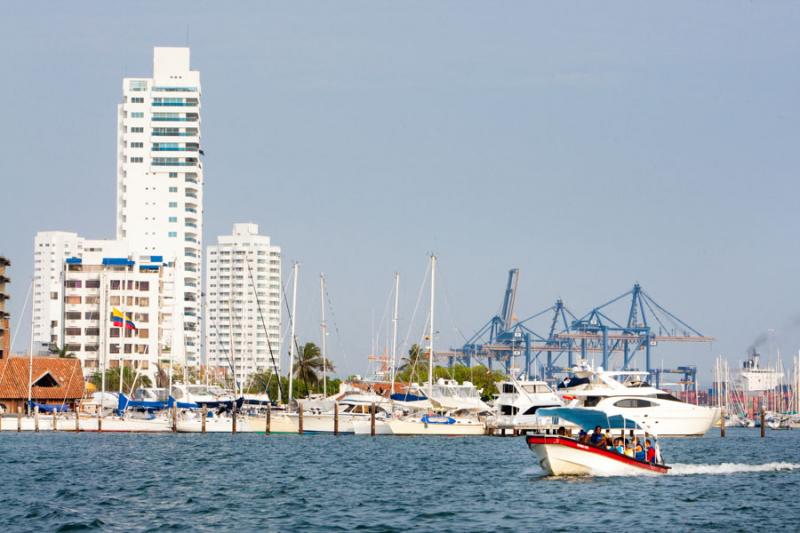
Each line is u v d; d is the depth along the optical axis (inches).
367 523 3713.1
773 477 5044.3
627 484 4667.8
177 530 3604.8
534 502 4158.5
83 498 4431.6
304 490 4722.0
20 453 6865.2
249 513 3983.8
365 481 5098.4
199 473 5526.6
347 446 7677.2
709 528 3550.7
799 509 3956.7
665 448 7785.4
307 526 3661.4
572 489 4515.3
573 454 4808.1
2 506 4158.5
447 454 6879.9
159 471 5634.8
